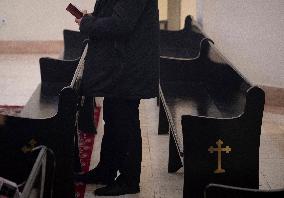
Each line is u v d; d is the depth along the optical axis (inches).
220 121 123.5
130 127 141.2
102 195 148.9
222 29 244.4
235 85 149.6
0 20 358.0
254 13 237.3
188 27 246.7
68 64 192.2
